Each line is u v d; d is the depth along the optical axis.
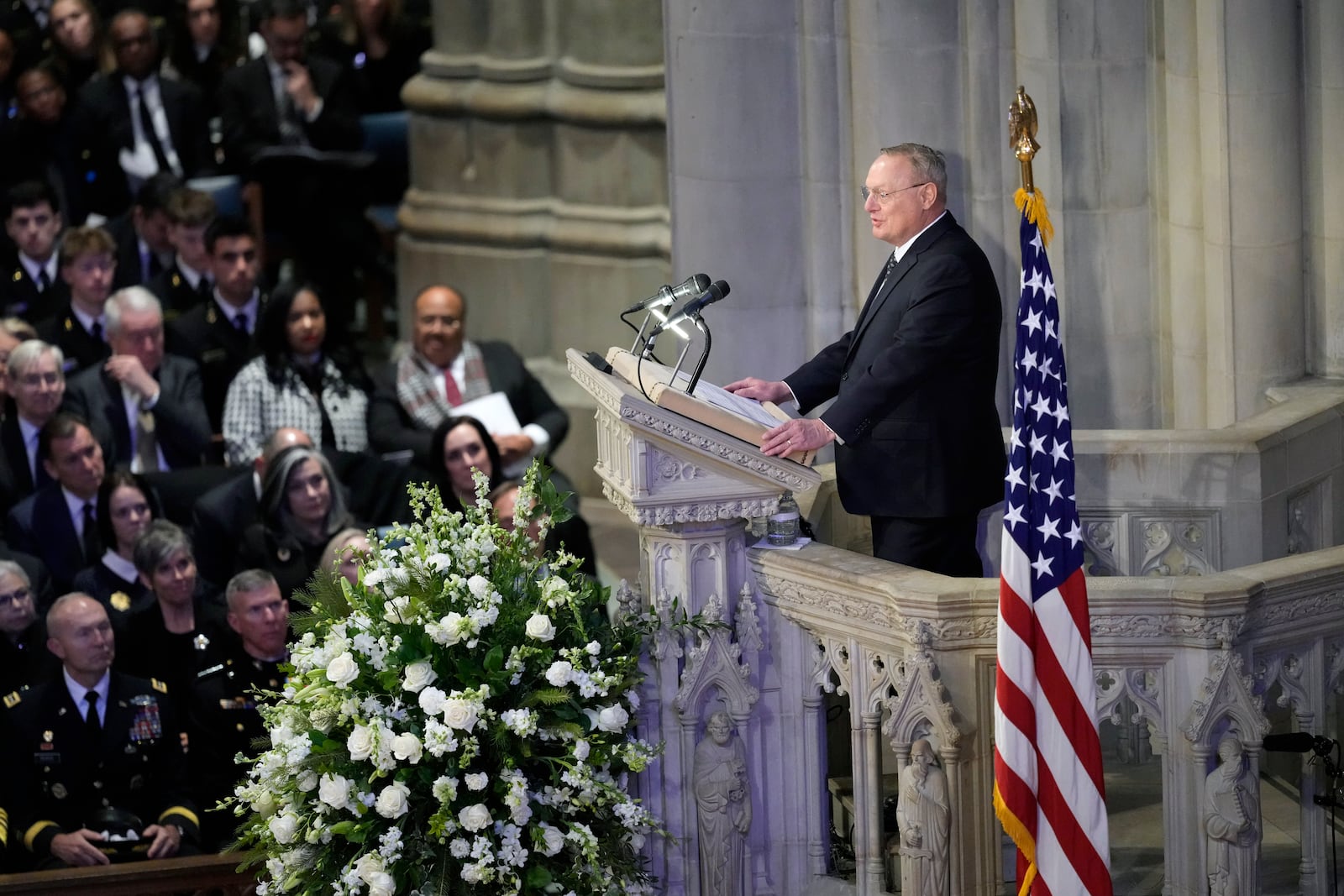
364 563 16.61
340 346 32.41
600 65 35.50
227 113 35.97
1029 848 14.73
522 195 36.84
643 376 16.44
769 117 21.78
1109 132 21.16
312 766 15.60
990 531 20.53
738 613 16.89
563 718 15.71
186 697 24.70
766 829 17.17
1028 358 15.00
